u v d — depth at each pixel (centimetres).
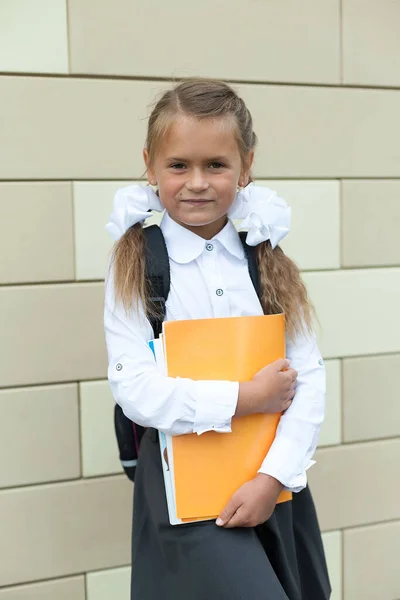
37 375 187
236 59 194
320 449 213
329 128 204
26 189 181
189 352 126
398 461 222
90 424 193
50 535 193
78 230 186
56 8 178
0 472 187
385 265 215
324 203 206
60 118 182
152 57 187
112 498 197
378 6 205
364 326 214
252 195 147
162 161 129
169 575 131
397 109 211
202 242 135
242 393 124
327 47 202
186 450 126
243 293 138
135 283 129
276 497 127
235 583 120
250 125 136
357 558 220
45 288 185
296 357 140
